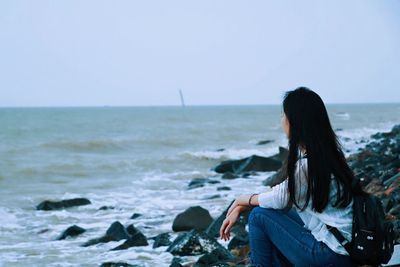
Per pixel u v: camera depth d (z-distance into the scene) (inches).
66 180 732.7
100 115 4069.9
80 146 1170.0
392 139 1130.0
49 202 523.2
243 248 309.1
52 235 410.0
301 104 131.6
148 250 346.3
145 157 1006.4
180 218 408.5
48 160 951.0
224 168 815.1
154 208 516.1
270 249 143.1
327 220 130.1
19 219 470.0
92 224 445.7
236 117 3617.1
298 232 135.5
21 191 630.5
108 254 344.2
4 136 1549.0
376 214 126.0
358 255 126.7
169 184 692.7
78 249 361.7
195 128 2069.4
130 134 1707.7
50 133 1732.3
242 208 145.8
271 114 4505.4
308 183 128.6
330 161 128.2
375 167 547.5
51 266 317.1
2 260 331.6
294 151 132.3
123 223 444.8
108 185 685.3
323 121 131.2
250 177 729.0
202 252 324.5
